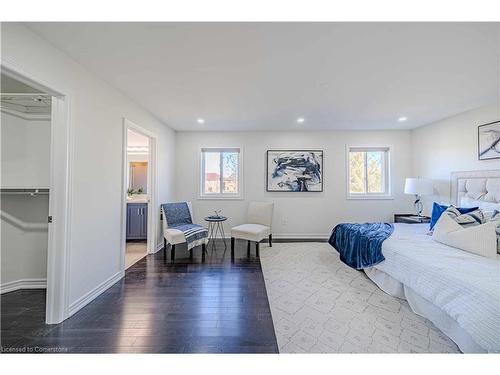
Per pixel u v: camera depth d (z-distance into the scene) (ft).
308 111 12.09
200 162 16.49
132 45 6.27
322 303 7.51
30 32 5.57
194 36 5.88
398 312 6.99
